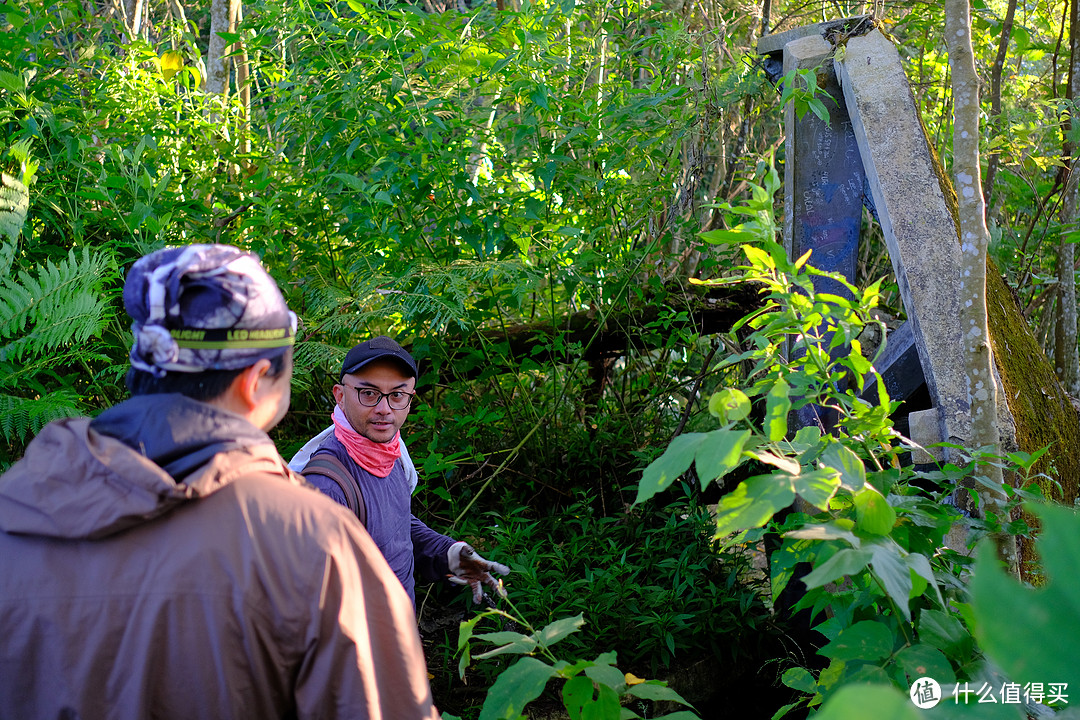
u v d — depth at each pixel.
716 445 1.09
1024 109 4.00
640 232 3.80
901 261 2.54
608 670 1.20
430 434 3.41
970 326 1.80
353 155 3.25
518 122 3.49
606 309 3.68
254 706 0.92
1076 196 3.70
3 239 2.96
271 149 3.77
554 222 3.59
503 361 3.52
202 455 0.93
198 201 3.29
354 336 3.58
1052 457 2.51
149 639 0.89
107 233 3.26
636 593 2.80
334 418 2.05
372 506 1.96
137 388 1.00
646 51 4.64
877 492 1.17
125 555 0.91
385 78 3.17
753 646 2.88
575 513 3.37
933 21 4.01
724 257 3.65
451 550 2.17
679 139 3.59
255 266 1.02
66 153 3.11
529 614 2.66
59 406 2.45
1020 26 3.88
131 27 5.41
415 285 3.18
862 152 2.79
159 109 3.66
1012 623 0.50
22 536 0.93
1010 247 4.13
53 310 2.55
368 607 0.97
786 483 1.10
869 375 2.72
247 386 1.01
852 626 1.23
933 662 1.13
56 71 3.70
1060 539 0.50
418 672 1.01
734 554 2.96
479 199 3.23
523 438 3.64
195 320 0.96
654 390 3.92
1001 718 0.97
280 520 0.94
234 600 0.90
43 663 0.90
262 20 3.45
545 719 2.46
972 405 1.82
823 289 3.04
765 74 3.45
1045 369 2.88
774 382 1.40
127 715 0.89
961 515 1.40
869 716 0.56
